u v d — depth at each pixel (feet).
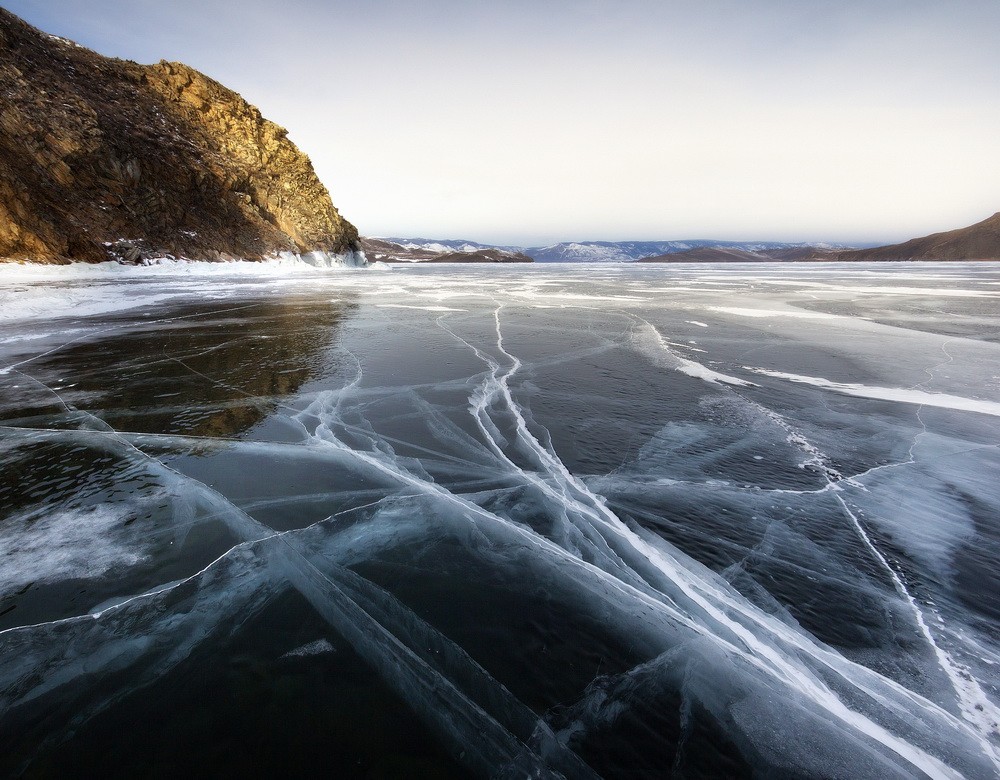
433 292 58.44
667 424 14.29
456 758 4.57
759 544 8.38
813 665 5.88
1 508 8.78
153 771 4.36
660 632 6.30
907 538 8.65
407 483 10.25
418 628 6.19
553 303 47.52
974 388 18.25
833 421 14.69
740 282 83.97
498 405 15.84
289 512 8.93
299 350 23.53
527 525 8.77
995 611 6.89
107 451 11.44
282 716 4.92
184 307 38.68
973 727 5.13
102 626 6.02
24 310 33.19
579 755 4.66
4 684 5.18
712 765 4.63
